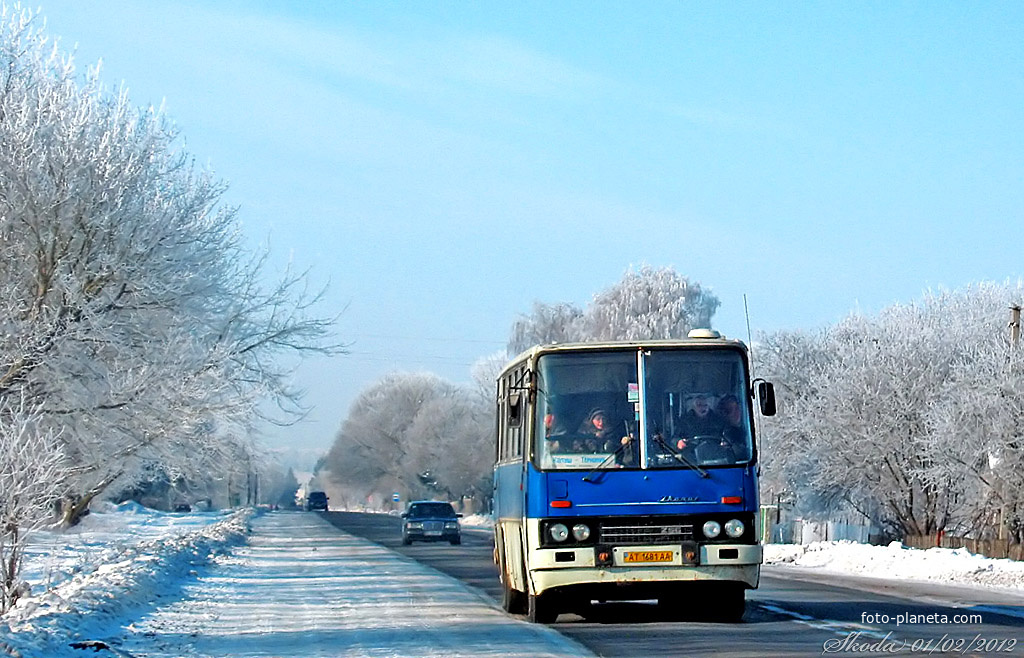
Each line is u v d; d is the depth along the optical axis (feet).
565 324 262.67
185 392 84.38
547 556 45.16
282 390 95.55
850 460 154.20
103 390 84.07
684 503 45.44
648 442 46.06
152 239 85.61
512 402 48.96
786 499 187.42
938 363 150.30
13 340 80.07
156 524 195.52
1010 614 52.70
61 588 61.31
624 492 45.52
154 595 63.31
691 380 47.06
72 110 85.10
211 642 43.80
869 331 170.50
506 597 55.36
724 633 43.73
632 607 56.54
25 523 56.80
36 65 85.56
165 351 84.89
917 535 151.12
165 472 93.40
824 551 120.06
